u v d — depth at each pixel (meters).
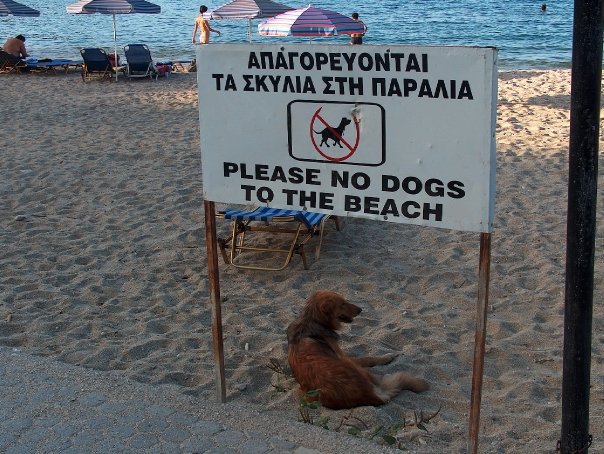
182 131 11.70
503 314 5.63
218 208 7.94
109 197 8.34
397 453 3.87
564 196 8.25
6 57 18.86
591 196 3.27
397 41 32.28
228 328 5.44
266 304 5.82
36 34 33.44
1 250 6.84
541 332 5.34
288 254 6.40
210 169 4.18
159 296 5.95
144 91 15.99
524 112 13.13
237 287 6.14
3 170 9.40
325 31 14.51
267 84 3.95
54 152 10.34
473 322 5.51
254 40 29.94
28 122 12.55
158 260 6.65
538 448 4.06
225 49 4.00
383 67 3.67
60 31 34.75
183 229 7.37
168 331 5.44
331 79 3.80
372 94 3.73
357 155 3.83
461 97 3.54
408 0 50.41
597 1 3.10
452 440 4.12
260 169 4.07
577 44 3.16
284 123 3.96
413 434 4.12
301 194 4.00
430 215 3.72
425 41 31.94
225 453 3.89
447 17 40.41
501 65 22.61
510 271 6.35
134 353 5.09
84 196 8.39
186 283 6.21
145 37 31.97
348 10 44.53
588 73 3.16
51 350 5.14
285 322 5.54
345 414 4.28
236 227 6.51
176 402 4.34
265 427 4.09
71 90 16.14
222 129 4.10
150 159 9.96
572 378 3.45
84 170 9.41
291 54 3.86
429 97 3.61
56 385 4.49
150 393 4.41
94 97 15.20
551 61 23.80
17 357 4.81
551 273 6.26
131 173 9.27
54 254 6.77
